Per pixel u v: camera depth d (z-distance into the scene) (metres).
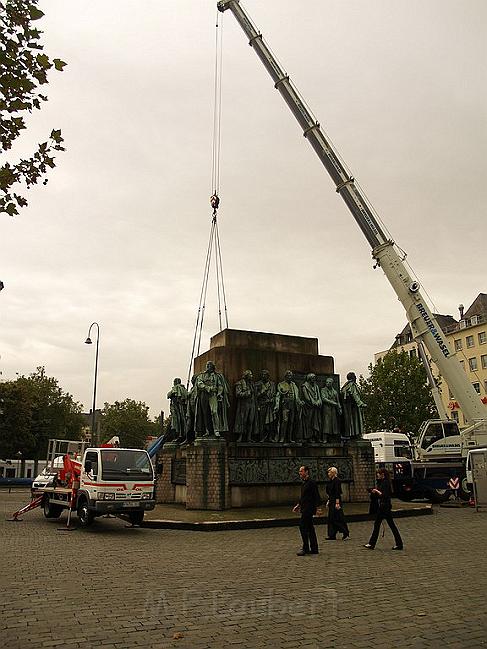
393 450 34.59
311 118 28.75
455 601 8.17
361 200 27.81
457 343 82.06
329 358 25.92
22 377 60.72
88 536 16.27
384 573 10.34
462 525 18.59
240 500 21.67
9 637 6.48
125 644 6.26
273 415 23.11
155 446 38.38
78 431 72.25
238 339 24.56
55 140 5.70
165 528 18.14
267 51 29.70
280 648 6.14
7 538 15.66
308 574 10.30
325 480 23.56
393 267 27.02
